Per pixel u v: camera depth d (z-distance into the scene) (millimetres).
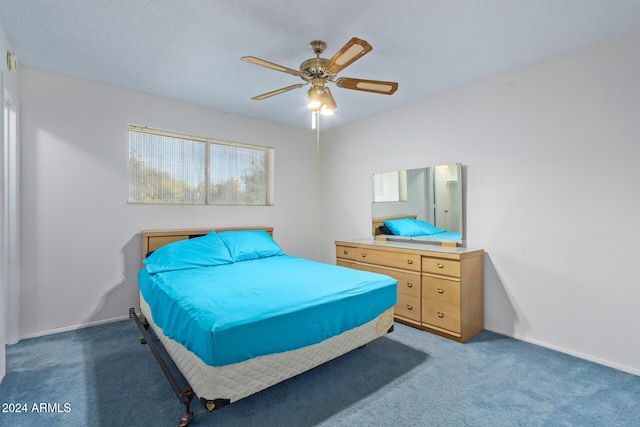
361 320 2094
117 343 2551
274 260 3227
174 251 2859
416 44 2279
